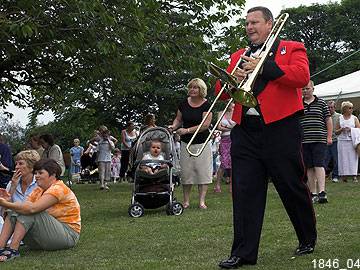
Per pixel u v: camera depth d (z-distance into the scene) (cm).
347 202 805
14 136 3164
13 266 467
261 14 446
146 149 817
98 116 3173
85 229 656
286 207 459
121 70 1311
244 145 444
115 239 583
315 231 465
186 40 1350
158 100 3312
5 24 966
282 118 434
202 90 801
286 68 421
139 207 775
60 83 1545
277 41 444
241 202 441
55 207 540
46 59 1397
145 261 466
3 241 511
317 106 823
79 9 1007
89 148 1941
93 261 477
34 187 589
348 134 1223
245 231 437
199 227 633
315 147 819
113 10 1128
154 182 791
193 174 810
